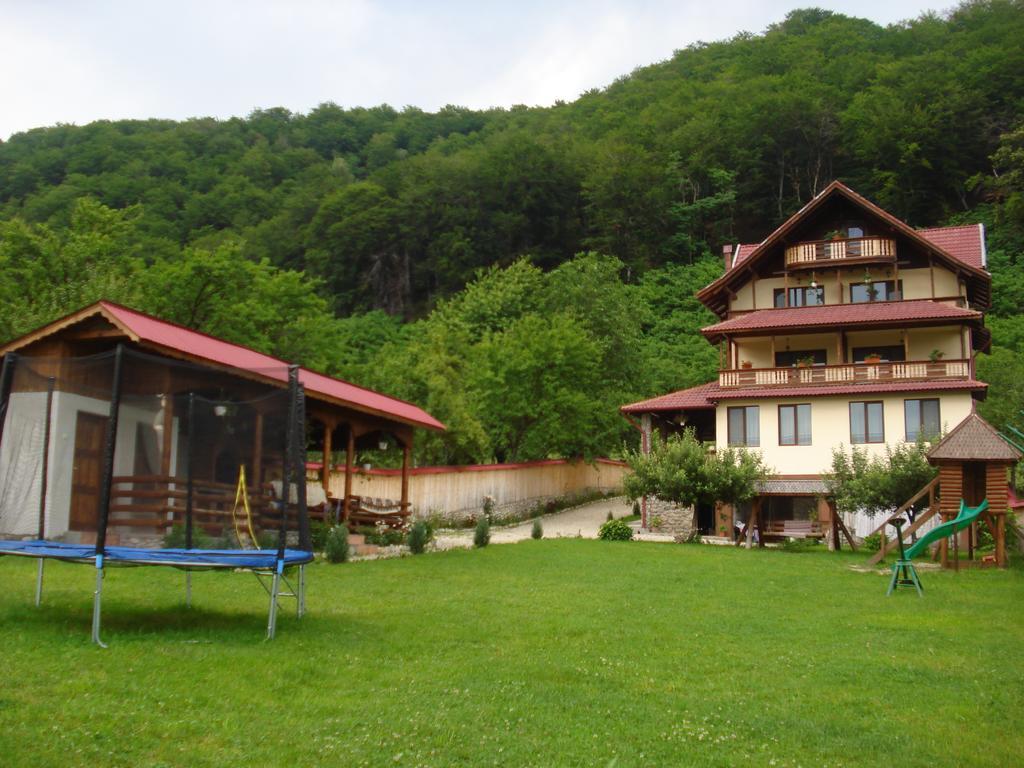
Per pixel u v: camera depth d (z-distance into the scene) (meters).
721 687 10.34
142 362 13.16
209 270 36.59
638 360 58.00
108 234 38.91
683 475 30.94
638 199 88.06
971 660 11.98
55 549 11.80
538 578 19.75
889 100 88.19
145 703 8.43
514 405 44.12
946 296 37.47
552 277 63.75
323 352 42.81
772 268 40.19
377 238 90.12
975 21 111.12
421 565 20.77
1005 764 7.91
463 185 91.25
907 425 33.75
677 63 144.25
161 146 111.38
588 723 8.68
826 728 8.79
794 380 35.62
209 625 12.09
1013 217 73.62
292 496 13.30
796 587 19.75
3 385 13.48
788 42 122.94
